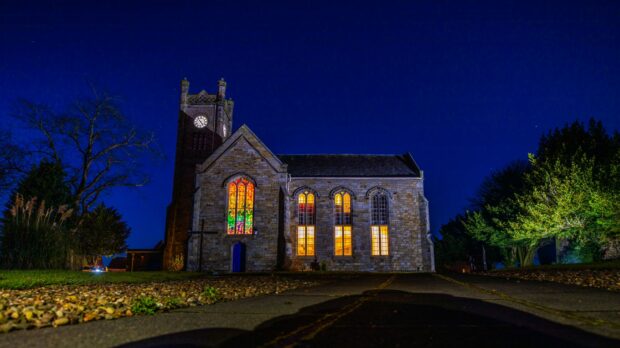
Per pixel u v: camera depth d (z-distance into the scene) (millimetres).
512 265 39312
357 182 43438
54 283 13578
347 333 5285
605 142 30406
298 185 43219
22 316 6320
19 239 17312
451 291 11430
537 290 11062
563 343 4520
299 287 14875
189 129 48312
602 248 27078
